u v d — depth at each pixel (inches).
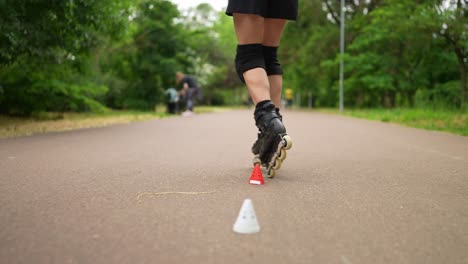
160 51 647.1
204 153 164.7
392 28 582.6
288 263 53.4
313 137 239.1
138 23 610.2
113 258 54.6
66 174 115.1
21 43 258.4
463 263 54.1
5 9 249.4
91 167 127.5
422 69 612.7
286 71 1054.4
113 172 119.0
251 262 53.6
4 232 64.4
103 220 71.2
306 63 916.0
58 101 383.9
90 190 94.8
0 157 147.9
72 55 339.0
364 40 665.0
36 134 241.9
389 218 73.9
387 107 721.0
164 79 656.4
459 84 527.5
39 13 278.5
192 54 707.4
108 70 594.2
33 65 319.3
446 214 76.8
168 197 88.2
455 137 240.2
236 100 1829.5
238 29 106.7
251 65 106.7
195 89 642.8
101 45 326.3
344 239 62.6
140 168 126.5
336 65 810.2
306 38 956.0
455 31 453.7
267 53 118.8
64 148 176.2
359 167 130.7
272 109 105.1
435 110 449.7
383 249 58.7
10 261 53.2
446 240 62.6
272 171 109.6
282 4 111.3
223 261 53.8
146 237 62.6
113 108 646.5
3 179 107.1
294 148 183.3
